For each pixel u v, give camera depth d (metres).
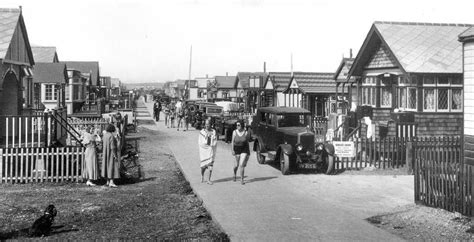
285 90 40.31
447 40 21.52
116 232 8.94
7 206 11.26
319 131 28.44
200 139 13.95
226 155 21.25
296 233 8.47
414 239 8.24
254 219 9.52
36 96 40.72
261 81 47.38
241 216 9.76
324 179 14.98
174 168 17.75
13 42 19.53
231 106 40.12
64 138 20.09
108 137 14.03
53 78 40.94
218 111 36.44
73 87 48.19
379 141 17.75
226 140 27.62
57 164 14.88
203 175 14.42
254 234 8.39
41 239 8.43
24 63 21.33
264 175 15.69
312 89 36.56
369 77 23.94
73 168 14.98
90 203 11.69
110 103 69.38
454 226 8.91
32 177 14.64
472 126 12.75
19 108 20.77
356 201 11.62
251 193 12.35
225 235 8.41
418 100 19.53
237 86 64.12
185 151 22.66
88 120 30.56
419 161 10.86
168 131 35.62
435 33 22.09
